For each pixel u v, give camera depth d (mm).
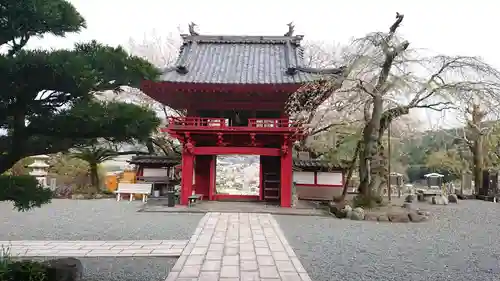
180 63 16016
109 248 7945
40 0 3580
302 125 15617
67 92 3787
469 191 26234
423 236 10016
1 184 3547
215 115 16469
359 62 13484
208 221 11641
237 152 15242
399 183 23969
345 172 19219
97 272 6227
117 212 13805
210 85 14125
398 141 22906
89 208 14977
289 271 6320
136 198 18859
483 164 25438
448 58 12820
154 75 4297
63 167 21141
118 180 22406
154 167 20125
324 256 7523
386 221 12688
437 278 6152
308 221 12367
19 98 3717
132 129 3943
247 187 18984
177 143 23500
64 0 4027
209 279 5836
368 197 14156
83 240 8766
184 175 15359
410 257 7594
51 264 5207
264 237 9227
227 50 18156
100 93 4301
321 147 21531
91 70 3529
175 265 6645
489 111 13023
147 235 9398
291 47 17688
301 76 14578
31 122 3877
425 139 35312
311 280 5875
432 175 28312
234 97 15625
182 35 18469
